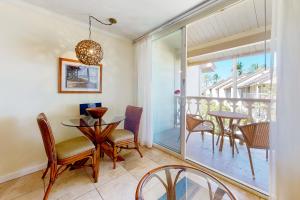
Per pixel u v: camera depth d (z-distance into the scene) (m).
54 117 2.27
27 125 2.03
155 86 3.05
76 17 2.33
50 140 1.56
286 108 1.28
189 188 1.32
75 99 2.48
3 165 1.87
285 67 1.28
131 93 3.34
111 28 2.72
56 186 1.77
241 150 2.85
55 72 2.25
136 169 2.17
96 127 2.19
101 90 2.81
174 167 1.43
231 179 1.89
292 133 1.26
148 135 2.98
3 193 1.65
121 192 1.68
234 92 4.17
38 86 2.11
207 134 3.80
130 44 3.28
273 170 1.37
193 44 4.20
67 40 2.36
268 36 3.00
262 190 1.68
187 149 2.91
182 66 2.46
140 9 2.11
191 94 5.10
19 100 1.96
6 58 1.85
